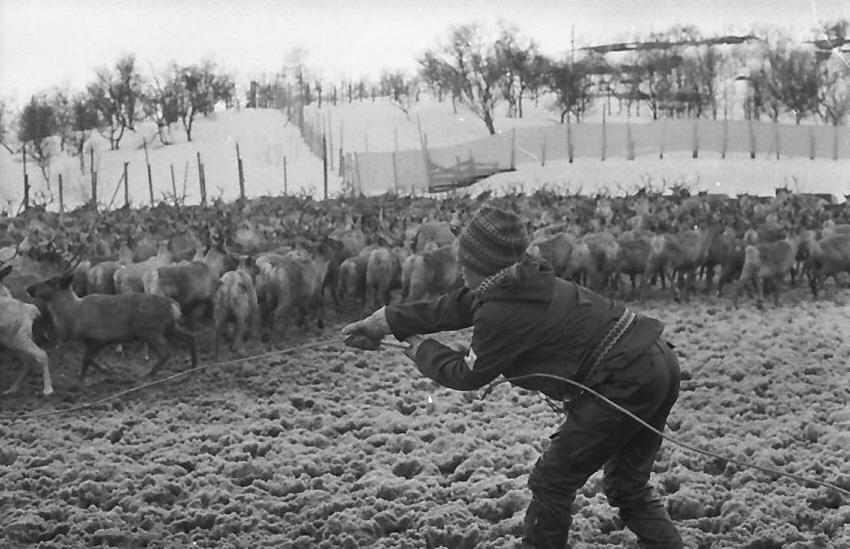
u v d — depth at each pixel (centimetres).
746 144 4781
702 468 761
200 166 4206
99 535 637
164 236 1892
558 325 506
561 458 516
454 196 3816
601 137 5022
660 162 4656
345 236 1934
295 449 816
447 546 628
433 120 5612
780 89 4662
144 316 1103
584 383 510
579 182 4531
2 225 2244
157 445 842
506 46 5434
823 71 4575
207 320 1448
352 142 5378
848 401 953
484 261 507
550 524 525
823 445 809
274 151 5228
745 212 2438
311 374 1118
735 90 4978
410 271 1546
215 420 948
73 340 1095
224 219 2348
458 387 522
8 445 837
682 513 677
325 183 4412
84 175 4603
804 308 1559
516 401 968
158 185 4697
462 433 862
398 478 732
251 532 652
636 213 2508
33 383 1114
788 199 2748
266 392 1053
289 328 1438
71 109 4816
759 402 941
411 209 2811
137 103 5109
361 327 542
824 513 660
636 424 514
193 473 761
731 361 1101
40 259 1394
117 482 746
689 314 1523
